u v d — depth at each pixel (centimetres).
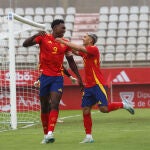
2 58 4650
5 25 5488
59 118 4288
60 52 2400
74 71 2488
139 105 5619
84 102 2459
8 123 3644
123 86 5588
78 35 7056
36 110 5072
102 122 3788
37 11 7331
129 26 7119
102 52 6700
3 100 4706
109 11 7312
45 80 2411
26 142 2505
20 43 6347
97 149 2167
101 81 2450
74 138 2666
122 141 2472
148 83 5531
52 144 2373
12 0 7425
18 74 5097
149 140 2503
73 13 7325
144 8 7331
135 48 6744
